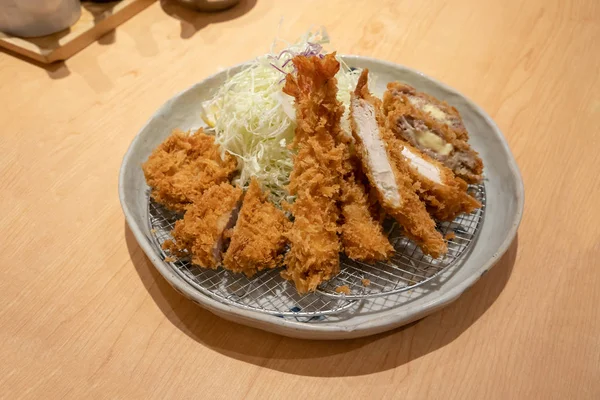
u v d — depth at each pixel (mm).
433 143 279
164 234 262
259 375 215
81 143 320
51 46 374
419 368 216
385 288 237
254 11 423
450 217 261
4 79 366
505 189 269
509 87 348
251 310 216
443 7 420
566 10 411
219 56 383
